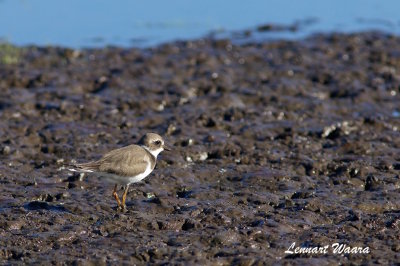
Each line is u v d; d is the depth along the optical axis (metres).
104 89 20.22
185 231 11.49
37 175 14.14
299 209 12.41
